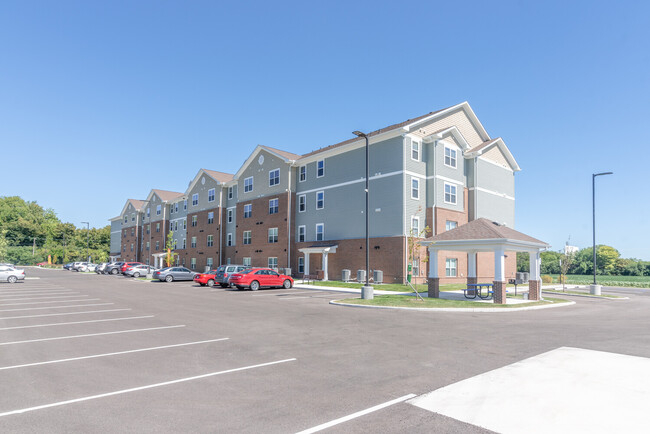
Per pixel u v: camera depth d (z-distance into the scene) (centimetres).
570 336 1062
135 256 6931
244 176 4488
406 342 985
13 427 485
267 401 577
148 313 1505
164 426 488
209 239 5012
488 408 539
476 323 1298
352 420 506
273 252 3969
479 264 3375
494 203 3647
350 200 3350
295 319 1364
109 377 694
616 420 493
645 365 748
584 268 7669
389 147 3092
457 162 3372
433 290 2088
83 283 3447
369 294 1942
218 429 480
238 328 1184
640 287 4416
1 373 719
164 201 6191
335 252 3412
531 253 2216
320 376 700
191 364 781
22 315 1452
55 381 671
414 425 488
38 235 11431
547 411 524
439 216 3119
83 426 488
